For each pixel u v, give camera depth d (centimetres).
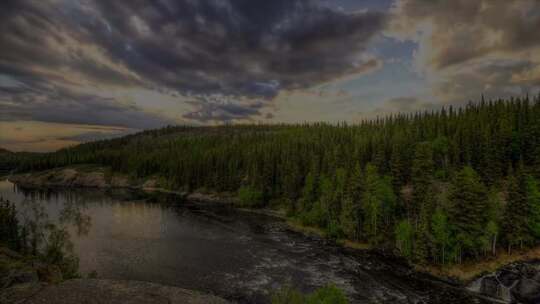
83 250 5378
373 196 6081
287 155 11375
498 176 6800
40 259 3688
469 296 3928
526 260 4544
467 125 8806
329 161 9600
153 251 5441
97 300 1809
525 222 4828
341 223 6350
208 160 13800
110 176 17838
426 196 5606
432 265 4719
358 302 3681
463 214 4822
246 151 14338
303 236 6650
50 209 8944
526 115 8575
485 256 4759
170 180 14850
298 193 9319
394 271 4666
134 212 9019
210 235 6606
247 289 3975
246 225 7625
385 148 9038
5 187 16450
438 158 8375
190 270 4591
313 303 2592
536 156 6656
